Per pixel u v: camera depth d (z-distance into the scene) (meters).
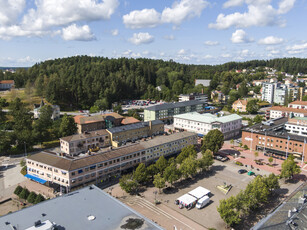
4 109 189.00
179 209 75.00
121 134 127.00
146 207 75.81
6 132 122.69
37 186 89.12
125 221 46.69
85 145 113.94
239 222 68.25
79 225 45.34
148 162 106.56
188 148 106.62
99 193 58.22
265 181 78.81
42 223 44.38
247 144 135.62
